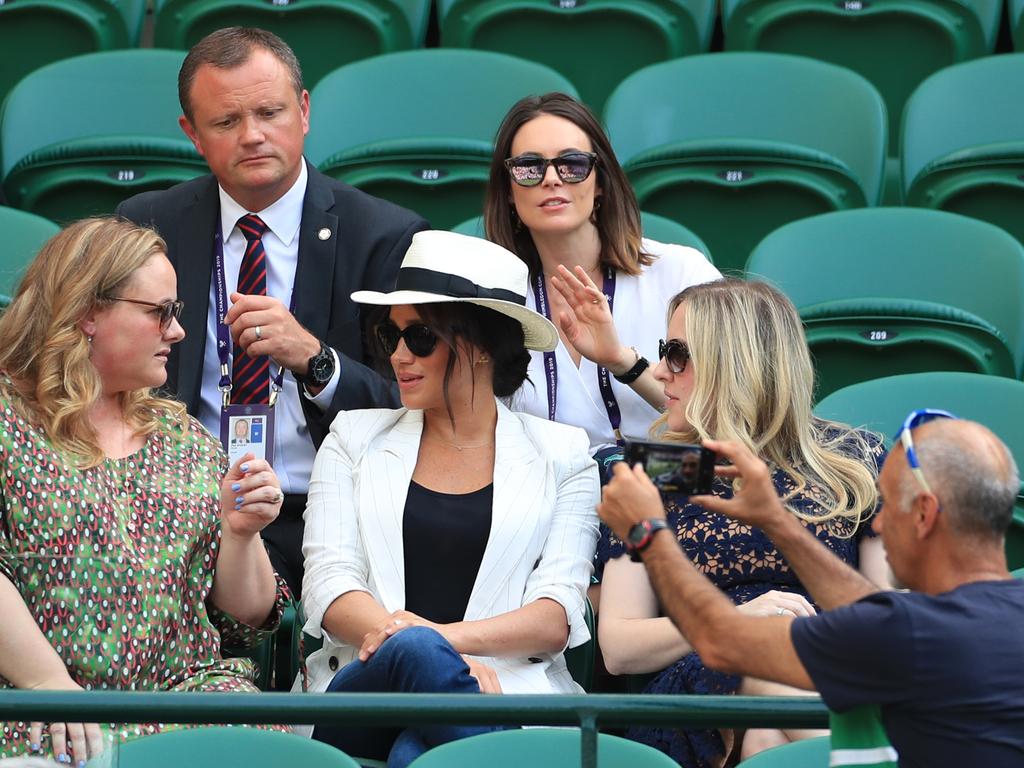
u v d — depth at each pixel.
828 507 12.08
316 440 14.66
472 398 12.98
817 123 20.27
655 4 22.61
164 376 12.10
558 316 15.24
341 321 15.14
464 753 9.75
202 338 14.96
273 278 15.29
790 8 22.58
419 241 12.99
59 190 19.20
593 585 13.57
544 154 14.98
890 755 8.13
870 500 12.14
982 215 19.77
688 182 19.28
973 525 8.14
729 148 19.16
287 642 13.97
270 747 9.82
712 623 8.37
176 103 20.50
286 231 15.34
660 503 8.77
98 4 22.81
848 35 22.69
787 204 19.33
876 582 12.09
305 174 15.54
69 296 11.73
